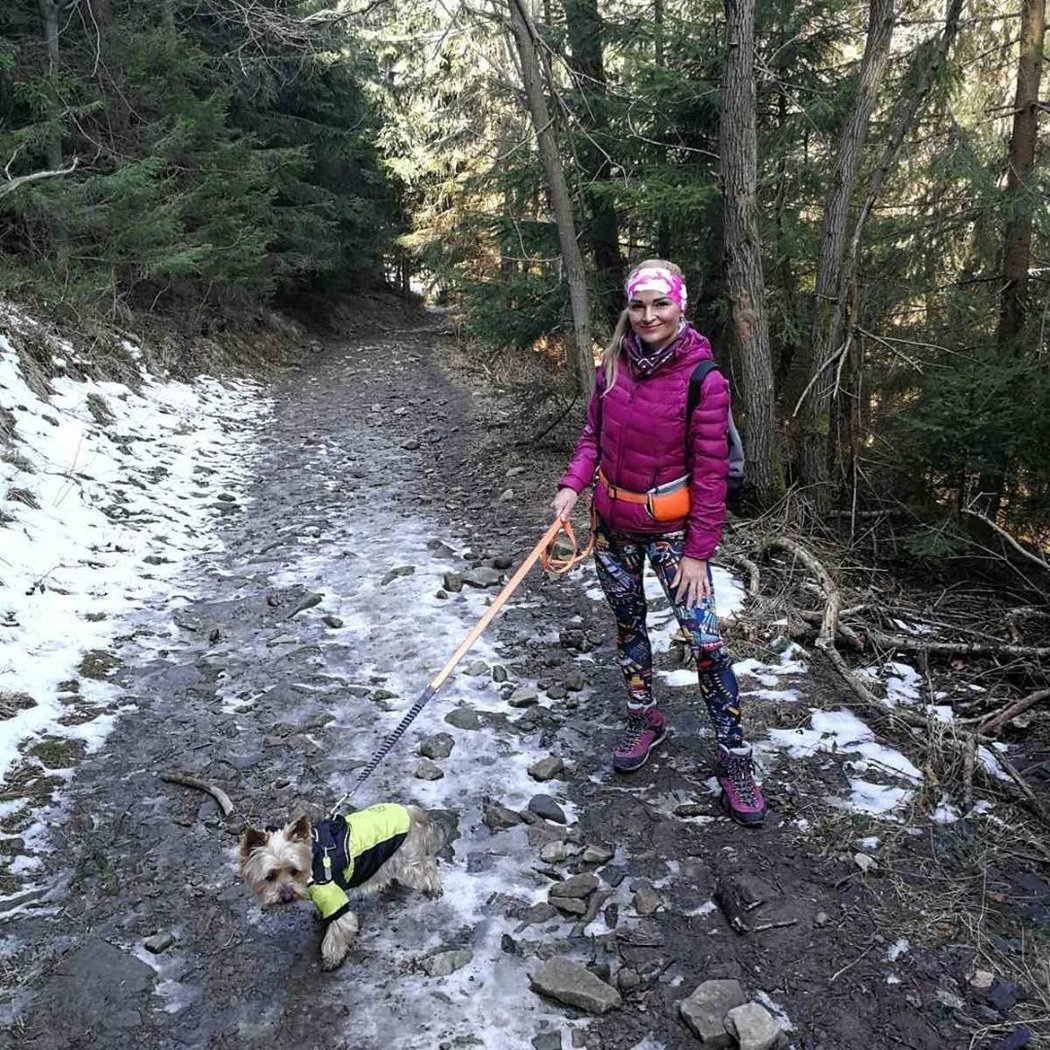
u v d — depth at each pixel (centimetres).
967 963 297
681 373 345
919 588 675
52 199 1060
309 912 333
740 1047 262
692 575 354
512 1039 274
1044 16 858
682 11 1038
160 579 668
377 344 2273
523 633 571
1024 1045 264
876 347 902
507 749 439
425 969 302
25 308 1076
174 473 934
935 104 891
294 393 1552
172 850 366
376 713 475
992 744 427
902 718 446
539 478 947
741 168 731
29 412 859
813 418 778
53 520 695
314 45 1139
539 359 1645
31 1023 281
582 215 1009
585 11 1002
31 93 1080
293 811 390
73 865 356
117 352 1213
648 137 946
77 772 419
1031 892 330
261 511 859
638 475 361
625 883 343
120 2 1506
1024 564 753
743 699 473
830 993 286
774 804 387
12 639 521
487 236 1298
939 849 354
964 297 892
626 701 484
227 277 1609
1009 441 715
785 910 322
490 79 1171
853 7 920
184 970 304
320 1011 286
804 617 564
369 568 698
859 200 941
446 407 1384
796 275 1009
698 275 985
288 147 2025
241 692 500
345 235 2359
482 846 367
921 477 832
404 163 2434
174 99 1460
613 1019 281
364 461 1062
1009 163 881
